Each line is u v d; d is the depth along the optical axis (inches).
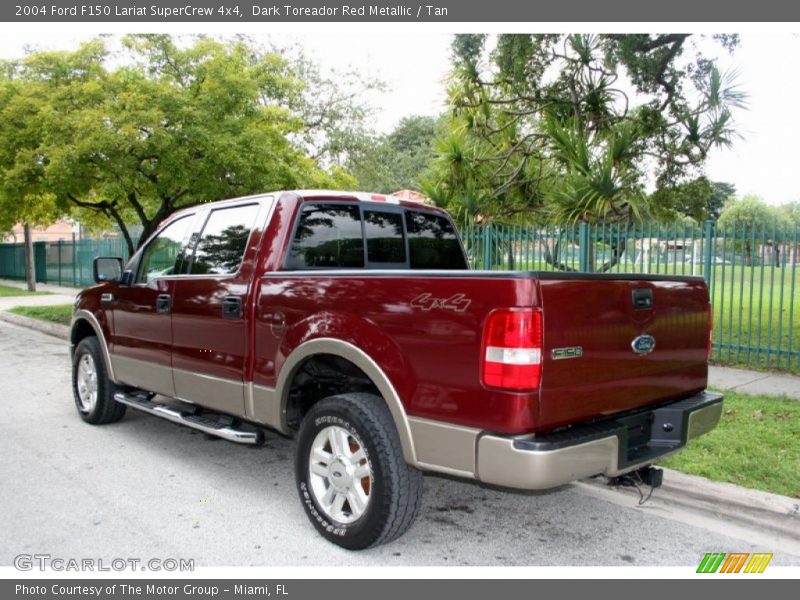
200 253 191.3
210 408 182.1
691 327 154.1
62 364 383.9
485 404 116.6
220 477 192.4
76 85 453.7
